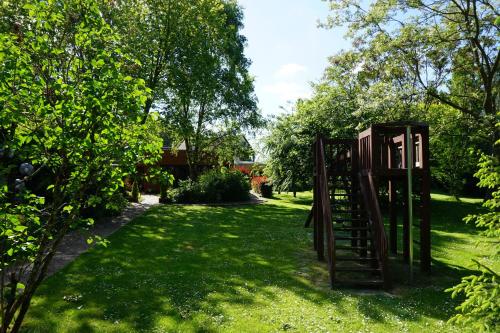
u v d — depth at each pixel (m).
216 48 24.94
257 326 5.66
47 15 4.17
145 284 7.53
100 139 4.14
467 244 12.16
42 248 4.27
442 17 17.80
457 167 21.72
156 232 13.56
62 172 4.33
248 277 8.24
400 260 10.21
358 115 18.42
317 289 7.54
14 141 3.86
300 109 22.95
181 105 24.38
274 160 23.16
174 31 21.41
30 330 5.36
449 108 21.56
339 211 9.28
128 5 19.42
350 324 5.79
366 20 17.75
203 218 17.31
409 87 17.55
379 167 8.67
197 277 8.12
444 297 7.14
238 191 25.08
